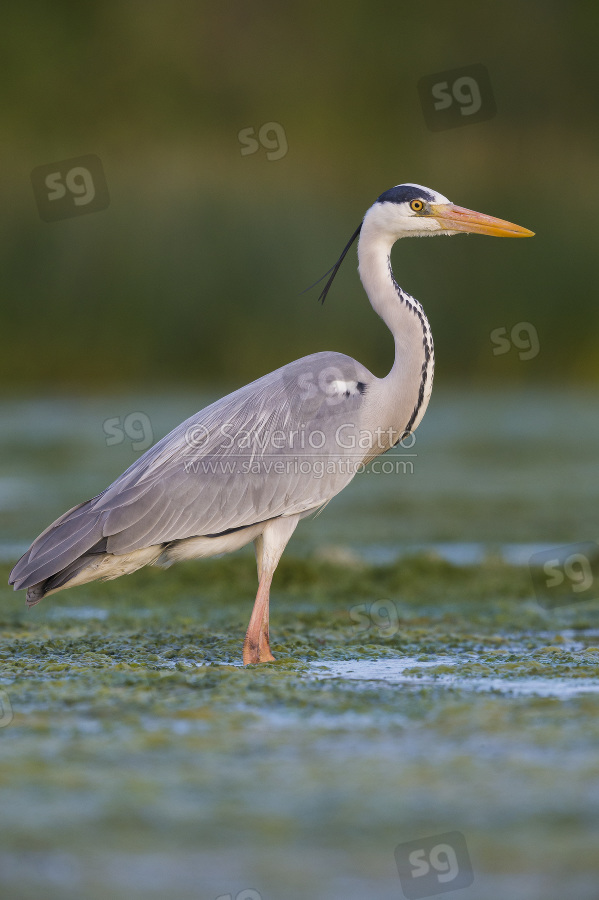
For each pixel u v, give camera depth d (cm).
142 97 3512
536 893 468
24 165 3062
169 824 531
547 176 3112
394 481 1955
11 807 549
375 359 2759
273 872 485
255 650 874
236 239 2773
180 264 2761
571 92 3569
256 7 3809
